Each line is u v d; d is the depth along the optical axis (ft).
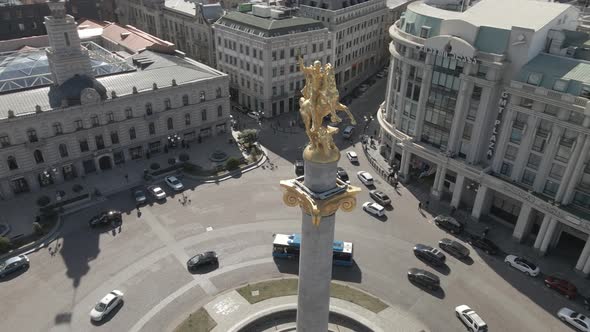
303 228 126.11
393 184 284.20
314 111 114.62
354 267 213.66
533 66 216.54
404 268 214.28
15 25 465.88
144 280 203.31
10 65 305.94
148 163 304.30
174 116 314.96
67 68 274.36
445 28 240.73
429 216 255.09
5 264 205.77
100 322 181.06
